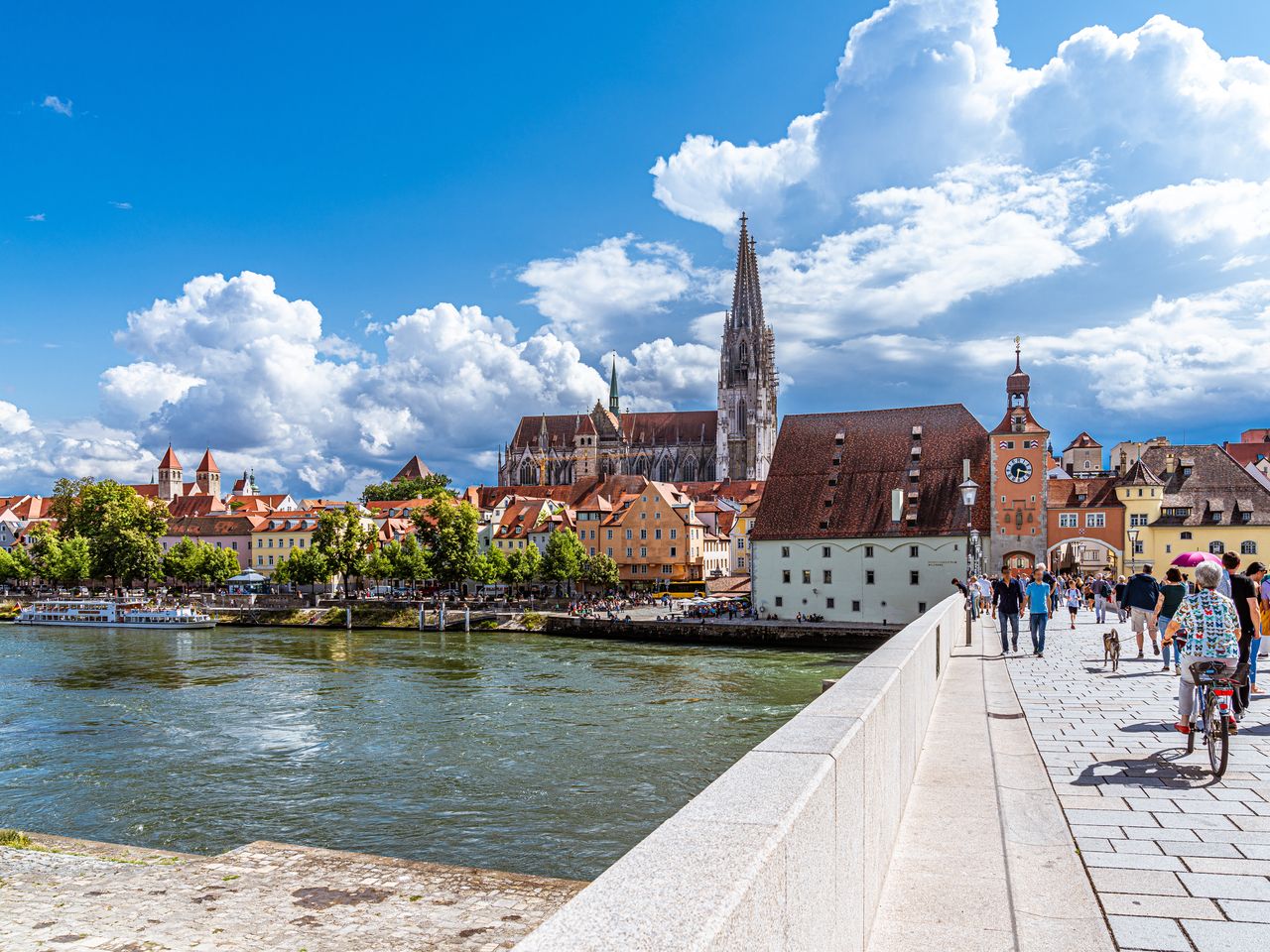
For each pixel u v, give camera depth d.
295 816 32.66
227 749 43.56
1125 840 9.08
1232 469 104.19
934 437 106.25
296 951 12.82
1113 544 103.12
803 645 94.50
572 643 100.19
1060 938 6.60
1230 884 7.84
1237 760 12.70
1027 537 97.19
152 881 16.17
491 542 178.12
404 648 95.44
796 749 5.47
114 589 168.88
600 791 35.66
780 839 3.89
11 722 51.16
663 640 101.62
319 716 52.47
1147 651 29.27
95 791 35.84
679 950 2.77
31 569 179.50
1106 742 13.99
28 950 12.97
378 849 29.19
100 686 65.75
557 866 27.77
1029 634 36.62
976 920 6.84
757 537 104.94
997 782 11.16
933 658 16.75
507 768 39.44
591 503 172.00
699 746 43.72
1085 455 178.12
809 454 109.25
